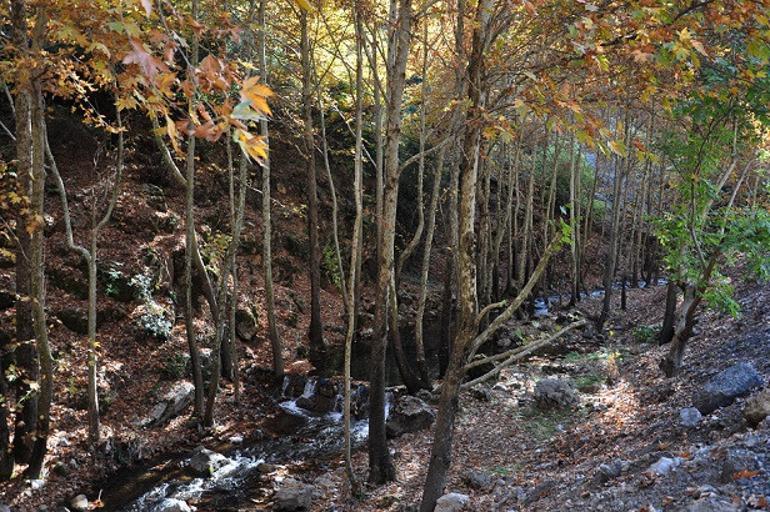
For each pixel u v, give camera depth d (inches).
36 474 331.9
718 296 342.0
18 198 293.3
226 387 511.5
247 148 77.6
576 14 195.3
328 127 883.4
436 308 896.9
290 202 842.2
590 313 878.4
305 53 556.7
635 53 176.1
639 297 1005.8
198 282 597.3
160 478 368.5
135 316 499.8
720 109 312.8
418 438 410.9
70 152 624.7
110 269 510.6
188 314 442.9
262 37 456.4
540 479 284.0
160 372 473.7
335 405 515.2
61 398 400.5
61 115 633.0
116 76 108.9
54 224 532.4
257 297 680.4
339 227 898.7
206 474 374.6
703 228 372.5
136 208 602.9
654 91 224.1
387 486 329.1
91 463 367.9
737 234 309.1
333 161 932.6
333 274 854.5
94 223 378.0
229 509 328.5
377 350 332.8
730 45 248.1
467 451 369.7
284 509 317.7
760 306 480.7
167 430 430.6
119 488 353.4
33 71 248.5
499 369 238.5
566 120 185.5
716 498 167.3
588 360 565.6
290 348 632.4
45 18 227.9
